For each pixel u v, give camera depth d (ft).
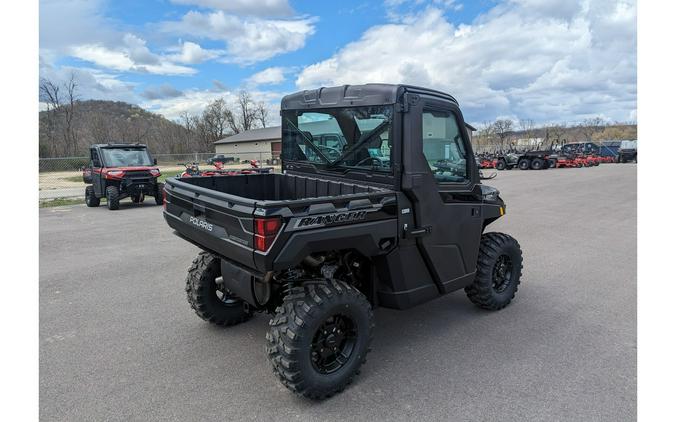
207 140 226.38
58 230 28.12
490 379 10.02
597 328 12.77
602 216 32.60
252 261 8.56
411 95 10.13
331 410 8.93
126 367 10.62
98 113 187.11
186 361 10.94
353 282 10.94
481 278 13.35
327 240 8.91
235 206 8.84
